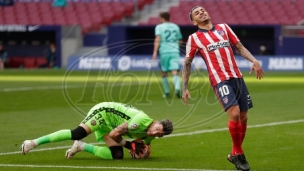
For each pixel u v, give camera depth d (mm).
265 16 86438
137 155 24172
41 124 34531
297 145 27219
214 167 22500
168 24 46375
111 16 91500
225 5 89375
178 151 26094
